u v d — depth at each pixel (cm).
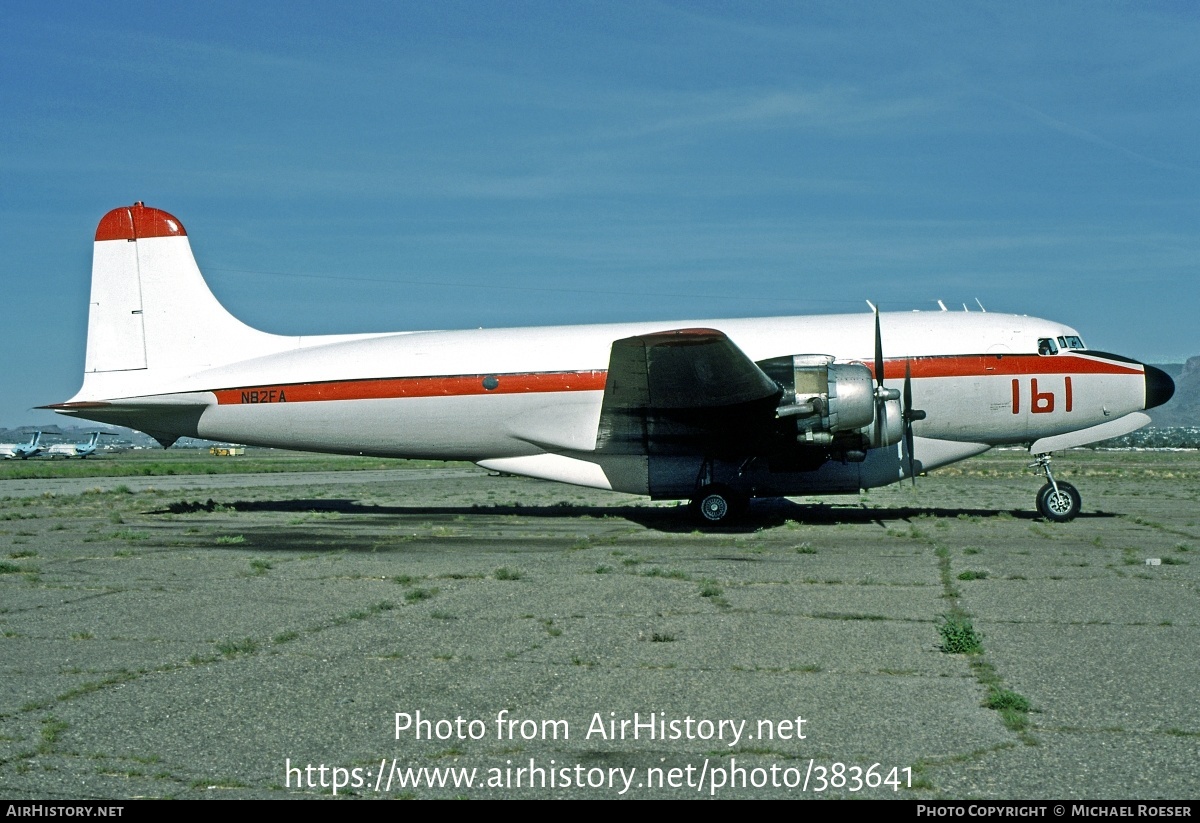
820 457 2178
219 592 1364
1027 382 2248
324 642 1052
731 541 1908
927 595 1280
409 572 1533
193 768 679
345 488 4191
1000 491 3609
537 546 1859
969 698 824
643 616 1167
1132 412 2273
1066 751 696
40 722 780
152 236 2578
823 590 1325
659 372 1905
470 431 2386
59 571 1567
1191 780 639
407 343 2433
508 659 973
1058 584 1355
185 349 2553
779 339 2298
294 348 2531
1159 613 1153
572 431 2327
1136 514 2491
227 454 13525
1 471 6366
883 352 2258
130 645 1044
